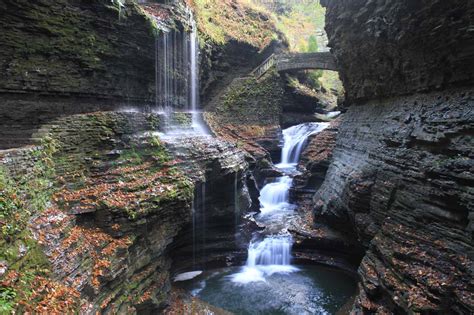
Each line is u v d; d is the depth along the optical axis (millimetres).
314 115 38500
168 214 13391
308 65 32938
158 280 12820
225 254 17719
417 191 11266
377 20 14016
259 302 14148
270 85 33750
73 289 8539
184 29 22969
